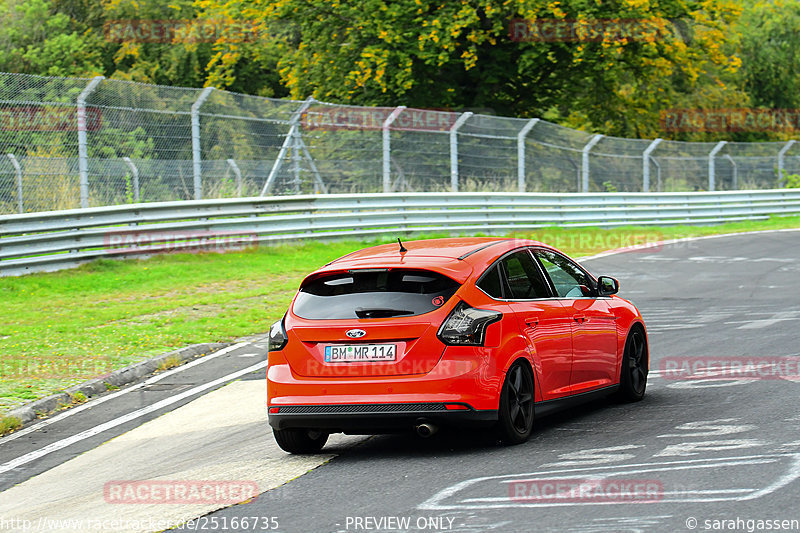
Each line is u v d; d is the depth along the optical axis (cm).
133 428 3241
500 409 2538
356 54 13375
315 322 2597
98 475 2661
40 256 6850
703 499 1986
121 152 7381
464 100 14425
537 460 2423
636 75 15388
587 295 3095
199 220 7712
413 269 2602
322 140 8912
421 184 9669
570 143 11006
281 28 16212
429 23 12662
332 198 8619
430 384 2483
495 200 9881
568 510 1962
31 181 6844
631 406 3097
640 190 11812
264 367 4134
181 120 7794
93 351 4462
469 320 2520
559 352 2814
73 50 15038
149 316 5456
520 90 15062
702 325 4709
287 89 16600
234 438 2989
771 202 12725
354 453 2697
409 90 13688
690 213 11612
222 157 8131
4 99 6775
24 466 2842
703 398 3106
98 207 7050
